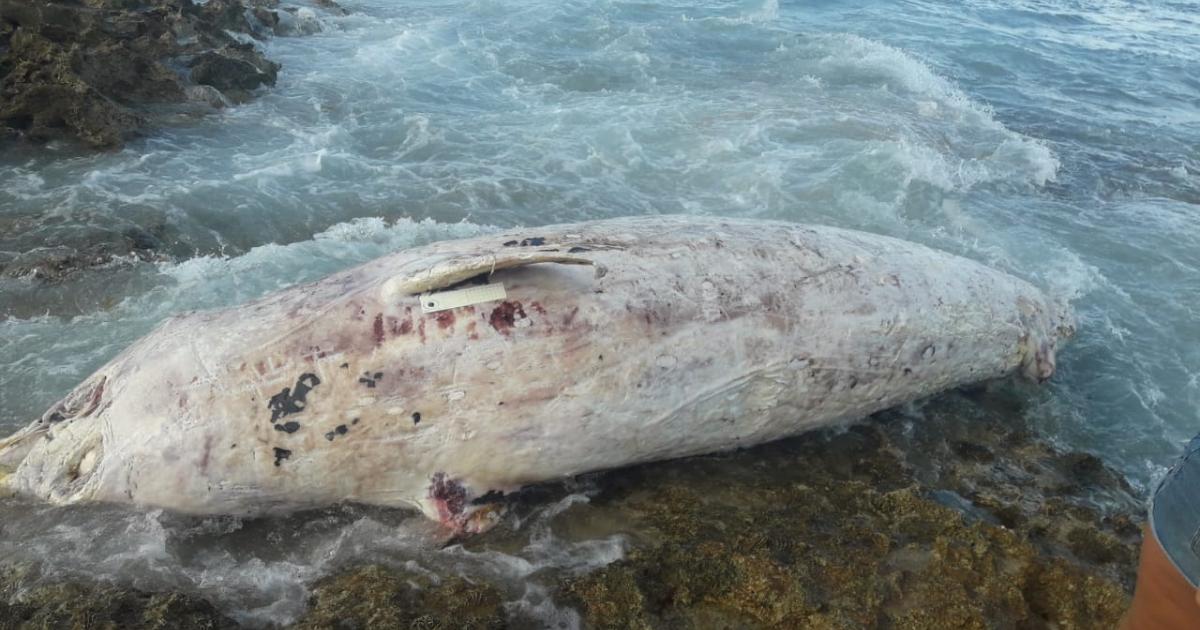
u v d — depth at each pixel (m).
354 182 8.05
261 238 7.06
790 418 4.93
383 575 4.04
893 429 5.34
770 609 3.91
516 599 3.96
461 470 4.29
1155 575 2.47
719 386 4.57
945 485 4.89
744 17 14.48
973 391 5.74
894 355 5.06
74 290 6.09
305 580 4.05
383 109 9.84
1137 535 4.55
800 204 7.92
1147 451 5.28
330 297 4.29
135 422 4.12
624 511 4.55
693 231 4.89
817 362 4.79
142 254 6.61
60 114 8.38
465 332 4.15
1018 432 5.35
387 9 14.63
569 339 4.25
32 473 4.27
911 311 5.06
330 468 4.18
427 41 12.32
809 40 13.02
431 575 4.09
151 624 3.66
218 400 4.08
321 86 10.50
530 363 4.20
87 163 8.03
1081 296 6.78
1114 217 8.12
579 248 4.55
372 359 4.09
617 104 10.20
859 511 4.56
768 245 4.90
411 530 4.35
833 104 10.52
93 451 4.21
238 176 7.96
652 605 3.97
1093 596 4.07
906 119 10.18
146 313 5.89
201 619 3.74
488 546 4.31
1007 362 5.65
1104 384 5.83
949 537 4.35
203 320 4.34
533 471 4.42
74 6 10.82
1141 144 10.15
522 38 12.60
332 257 6.68
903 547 4.31
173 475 4.11
